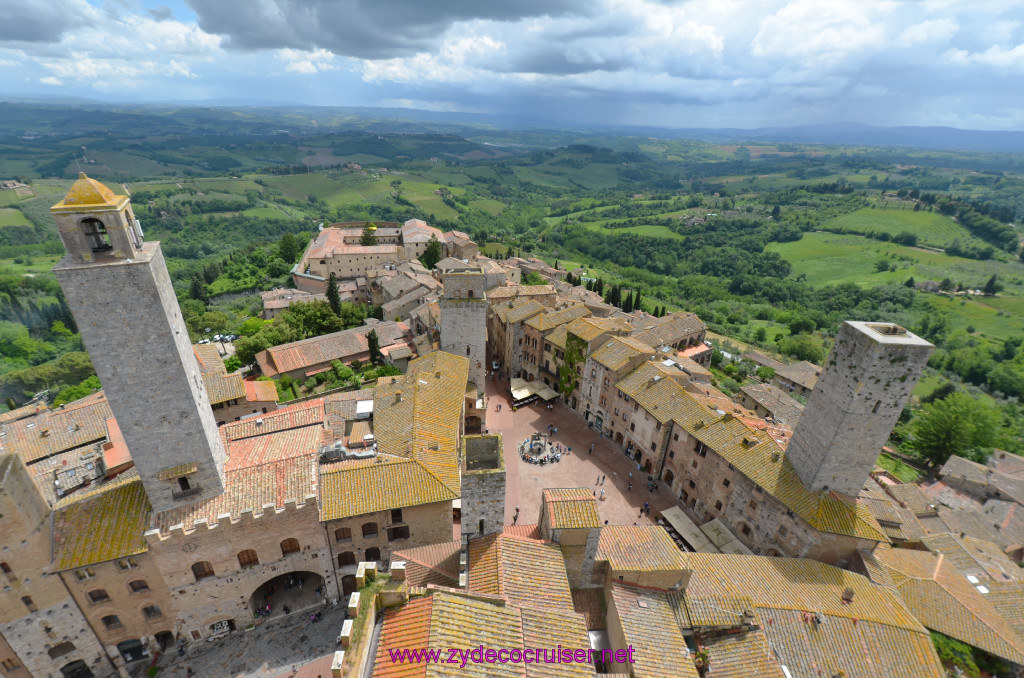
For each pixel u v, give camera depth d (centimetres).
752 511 5925
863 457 5234
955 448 9462
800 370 12181
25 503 3966
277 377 9688
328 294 12988
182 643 4894
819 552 5328
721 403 7506
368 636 2959
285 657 4747
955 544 6175
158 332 3997
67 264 3631
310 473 4969
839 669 4253
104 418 6612
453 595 3170
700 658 4212
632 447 7862
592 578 4606
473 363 8519
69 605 4278
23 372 12444
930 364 15938
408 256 17925
